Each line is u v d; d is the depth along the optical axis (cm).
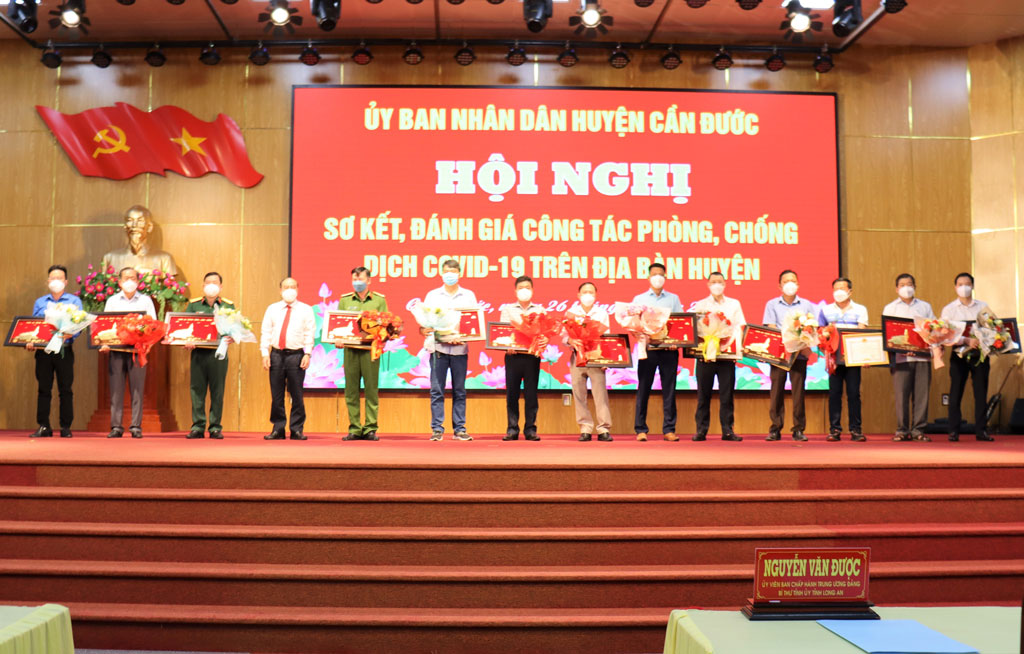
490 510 443
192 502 444
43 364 706
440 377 698
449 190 864
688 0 766
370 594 406
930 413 866
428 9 814
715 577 409
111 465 464
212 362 709
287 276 860
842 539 435
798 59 895
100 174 864
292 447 583
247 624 388
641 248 866
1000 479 485
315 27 852
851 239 881
